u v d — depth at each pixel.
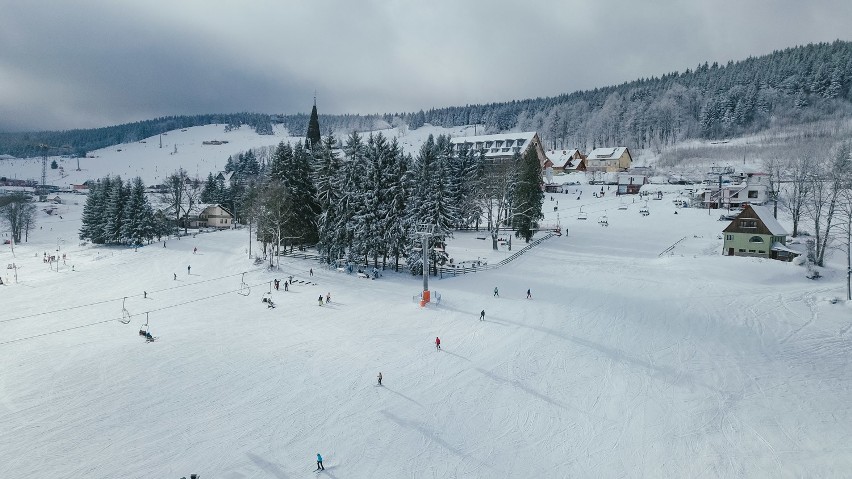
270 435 29.62
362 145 68.94
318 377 36.72
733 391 34.69
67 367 37.66
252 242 89.62
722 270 63.03
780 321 46.50
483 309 51.62
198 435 29.36
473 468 27.31
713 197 112.31
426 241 53.25
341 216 67.44
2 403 32.19
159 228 99.19
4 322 49.06
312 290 59.59
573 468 27.42
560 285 59.94
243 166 193.38
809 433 29.91
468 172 96.31
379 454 28.25
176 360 39.16
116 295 58.81
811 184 83.88
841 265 63.78
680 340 42.97
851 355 39.59
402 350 41.59
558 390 35.22
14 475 25.36
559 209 118.00
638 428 30.84
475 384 35.97
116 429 29.67
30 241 115.31
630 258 73.12
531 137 154.25
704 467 27.30
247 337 44.31
